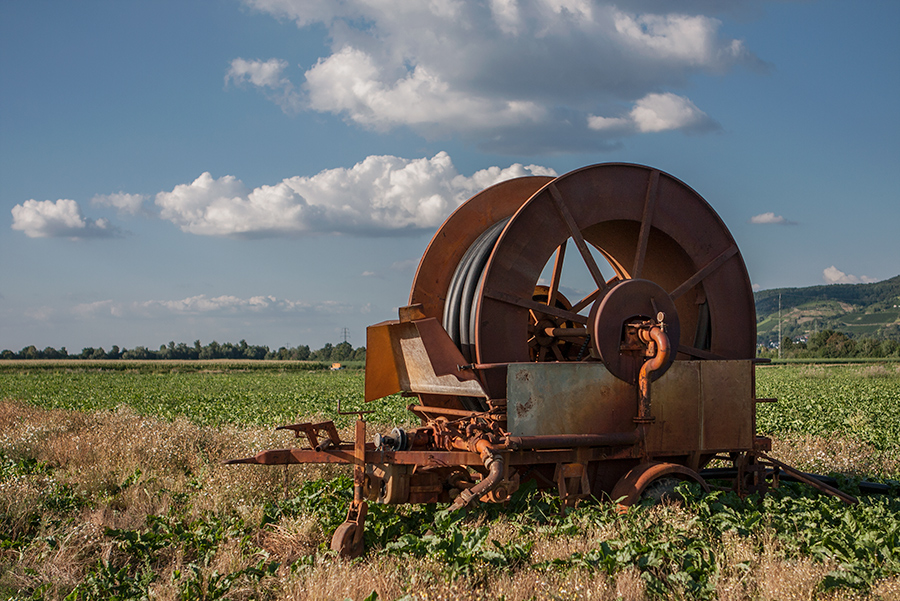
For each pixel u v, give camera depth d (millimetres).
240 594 5062
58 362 102188
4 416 16266
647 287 6980
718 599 4754
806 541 5688
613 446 6844
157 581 5438
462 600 4586
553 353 8547
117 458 9867
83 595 5066
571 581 4789
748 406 7559
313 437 6406
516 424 6328
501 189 8805
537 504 6723
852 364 73188
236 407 23172
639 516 6012
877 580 4809
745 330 8266
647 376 6707
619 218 7691
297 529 6395
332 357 166500
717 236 8234
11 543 6211
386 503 6406
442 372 6570
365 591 4781
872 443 13078
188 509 7418
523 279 7137
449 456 6184
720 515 6113
